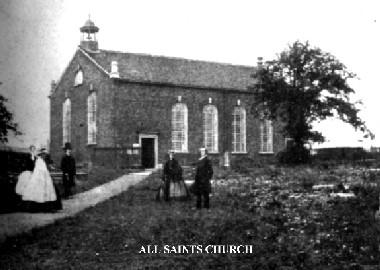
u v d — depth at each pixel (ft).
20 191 52.42
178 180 60.54
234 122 146.41
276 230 39.04
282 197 57.72
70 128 143.74
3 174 59.62
